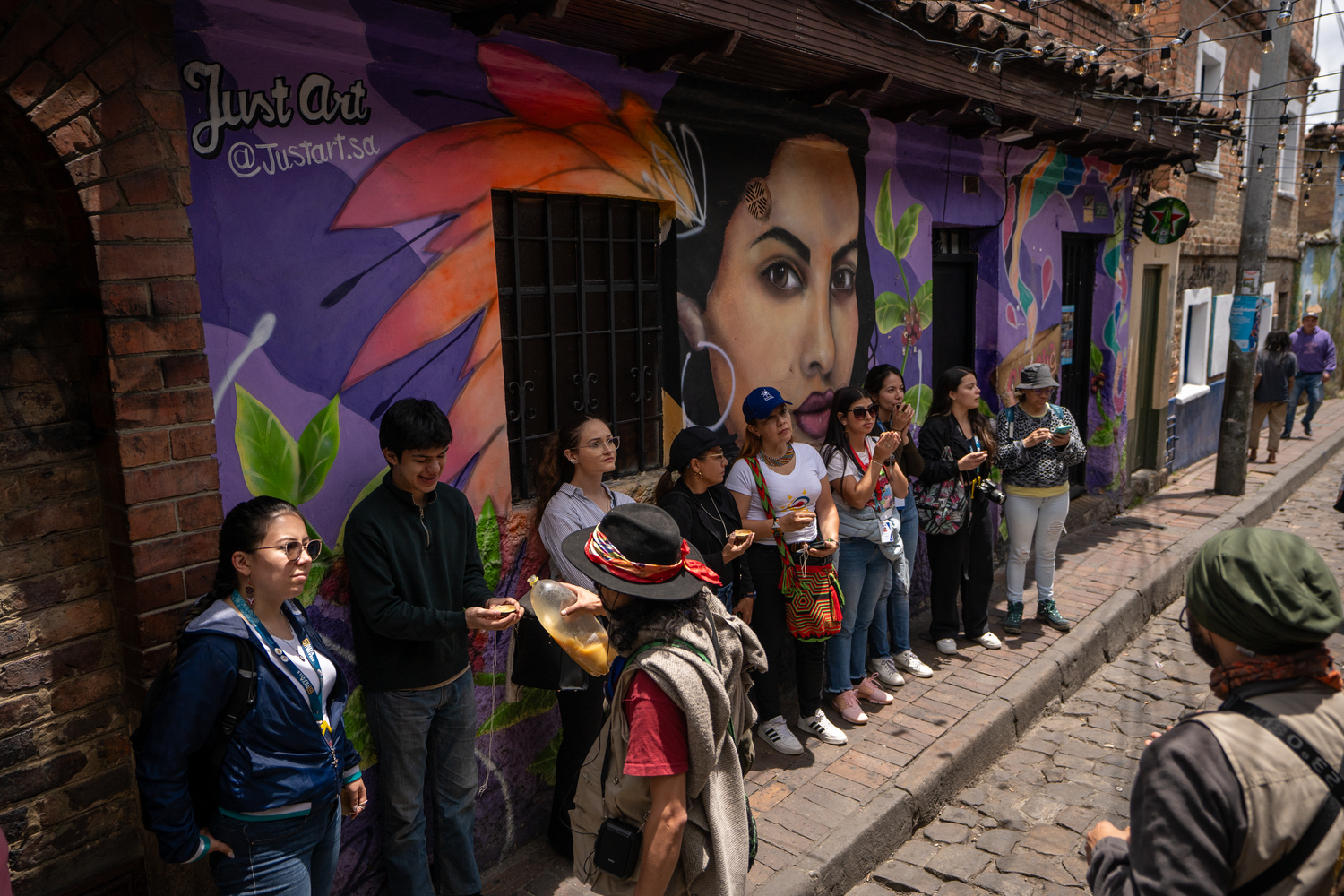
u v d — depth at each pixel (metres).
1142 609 6.50
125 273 2.36
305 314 2.82
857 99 4.65
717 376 4.47
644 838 2.00
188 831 2.13
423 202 3.12
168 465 2.49
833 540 4.18
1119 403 8.68
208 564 2.59
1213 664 1.70
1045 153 6.92
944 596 5.43
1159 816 1.49
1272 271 13.95
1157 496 9.53
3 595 2.34
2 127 2.25
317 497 2.90
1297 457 11.62
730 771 2.14
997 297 6.70
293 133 2.75
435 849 3.19
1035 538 5.89
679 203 4.16
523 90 3.41
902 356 5.83
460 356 3.29
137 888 2.65
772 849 3.49
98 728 2.55
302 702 2.29
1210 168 10.44
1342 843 1.46
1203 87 10.41
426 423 2.77
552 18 2.83
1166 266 9.42
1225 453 9.40
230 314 2.64
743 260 4.55
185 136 2.48
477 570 3.16
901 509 5.12
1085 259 8.34
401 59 2.98
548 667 3.17
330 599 2.96
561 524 3.37
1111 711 5.20
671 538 2.07
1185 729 1.56
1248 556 1.58
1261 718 1.52
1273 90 8.83
